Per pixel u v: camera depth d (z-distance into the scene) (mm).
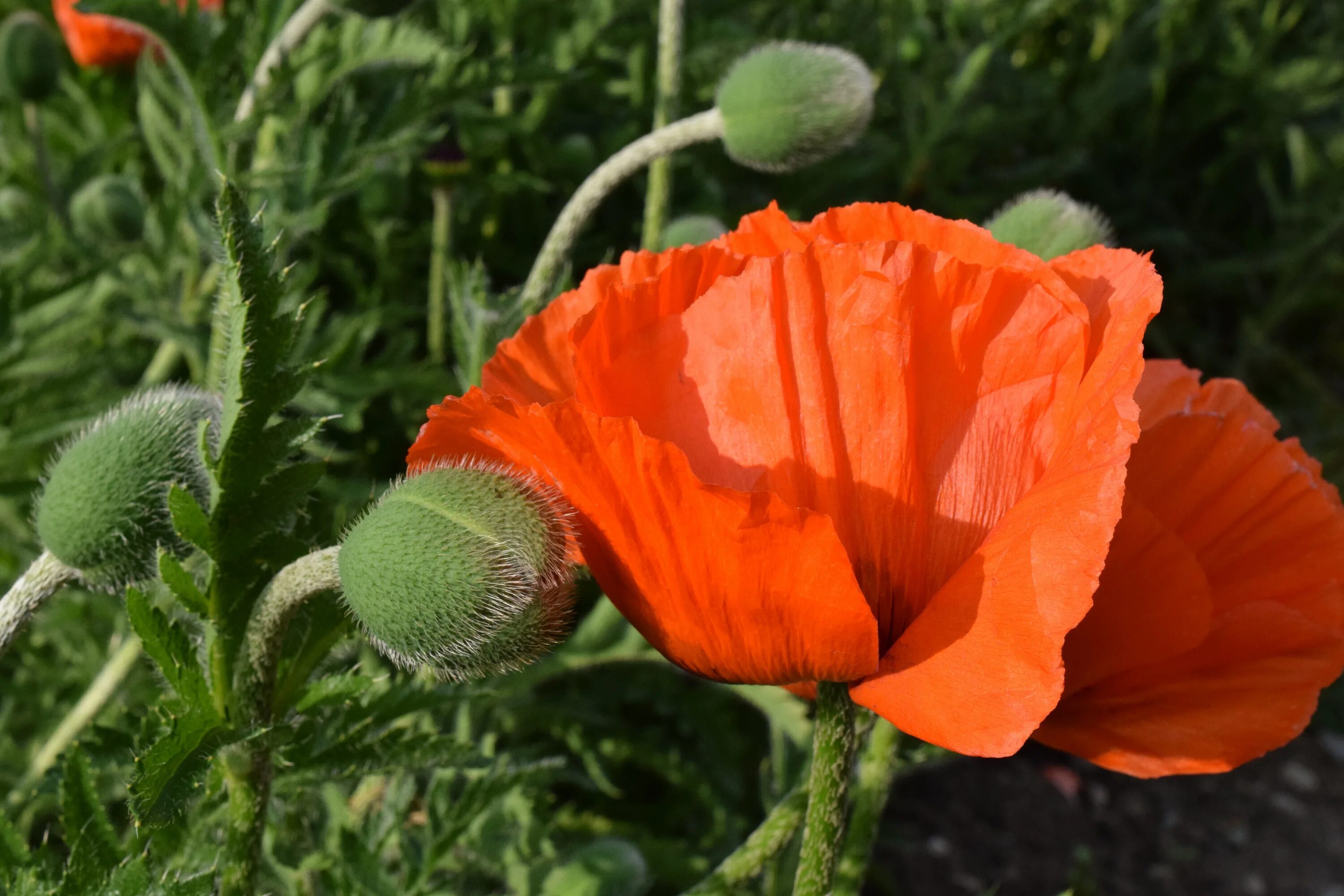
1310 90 1480
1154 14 1318
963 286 331
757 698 574
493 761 406
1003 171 1369
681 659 338
